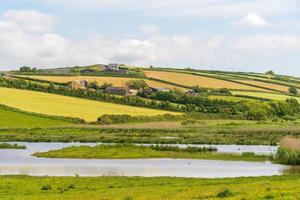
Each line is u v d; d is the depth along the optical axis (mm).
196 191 47688
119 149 104250
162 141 134000
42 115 199375
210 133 161250
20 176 67250
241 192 44125
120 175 71750
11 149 114062
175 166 83188
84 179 63281
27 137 143625
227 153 104750
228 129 175750
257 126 193000
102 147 106562
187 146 121250
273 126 193375
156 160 92250
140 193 48188
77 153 100000
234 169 79250
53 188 55688
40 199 46094
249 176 66875
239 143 132875
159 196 45031
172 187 53312
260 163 88125
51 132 160125
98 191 51719
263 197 40125
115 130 168250
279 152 92375
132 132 163000
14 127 172375
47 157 96625
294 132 161500
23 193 52281
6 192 52844
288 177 62938
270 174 72750
